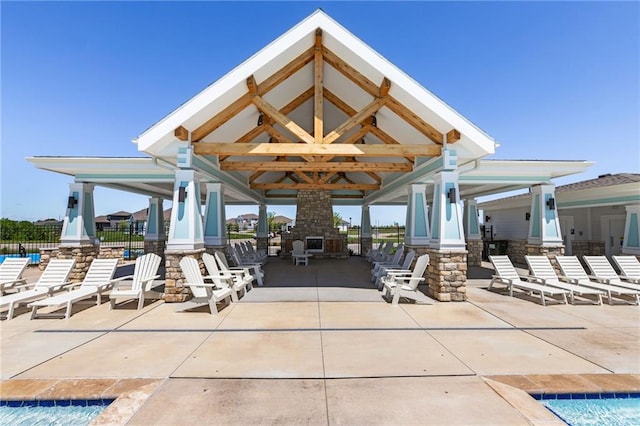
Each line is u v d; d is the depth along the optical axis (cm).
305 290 912
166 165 809
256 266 1000
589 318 639
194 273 714
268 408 316
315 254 1911
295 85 917
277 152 799
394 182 1334
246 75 712
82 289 726
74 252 1116
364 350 467
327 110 1109
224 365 414
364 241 2059
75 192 1139
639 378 379
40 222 3497
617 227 1364
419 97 736
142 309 702
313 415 304
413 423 292
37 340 507
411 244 1137
